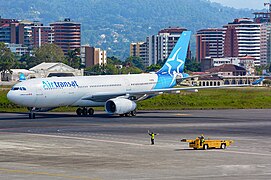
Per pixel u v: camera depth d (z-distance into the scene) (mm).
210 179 120312
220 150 159875
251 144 172500
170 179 120375
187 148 163500
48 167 134375
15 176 123625
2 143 173250
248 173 126688
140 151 157875
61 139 182125
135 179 120438
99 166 135500
